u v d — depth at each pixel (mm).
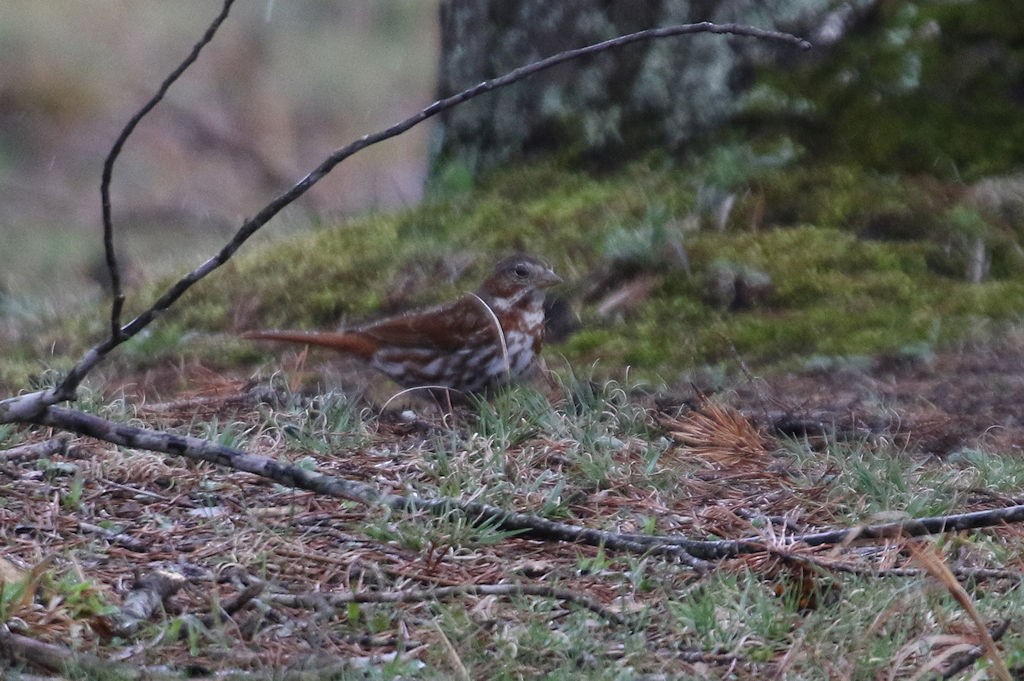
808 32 13703
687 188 13398
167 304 6711
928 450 9430
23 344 12711
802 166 13398
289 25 30656
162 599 6164
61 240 21094
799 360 11258
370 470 8258
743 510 7906
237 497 7762
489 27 14430
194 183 25297
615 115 14031
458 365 10547
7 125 27031
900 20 13680
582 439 8773
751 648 5969
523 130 14398
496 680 5602
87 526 7191
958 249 12500
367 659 5777
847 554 6969
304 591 6527
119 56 29188
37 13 29578
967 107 13445
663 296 12195
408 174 27375
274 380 10523
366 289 12875
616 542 6984
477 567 6848
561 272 12523
